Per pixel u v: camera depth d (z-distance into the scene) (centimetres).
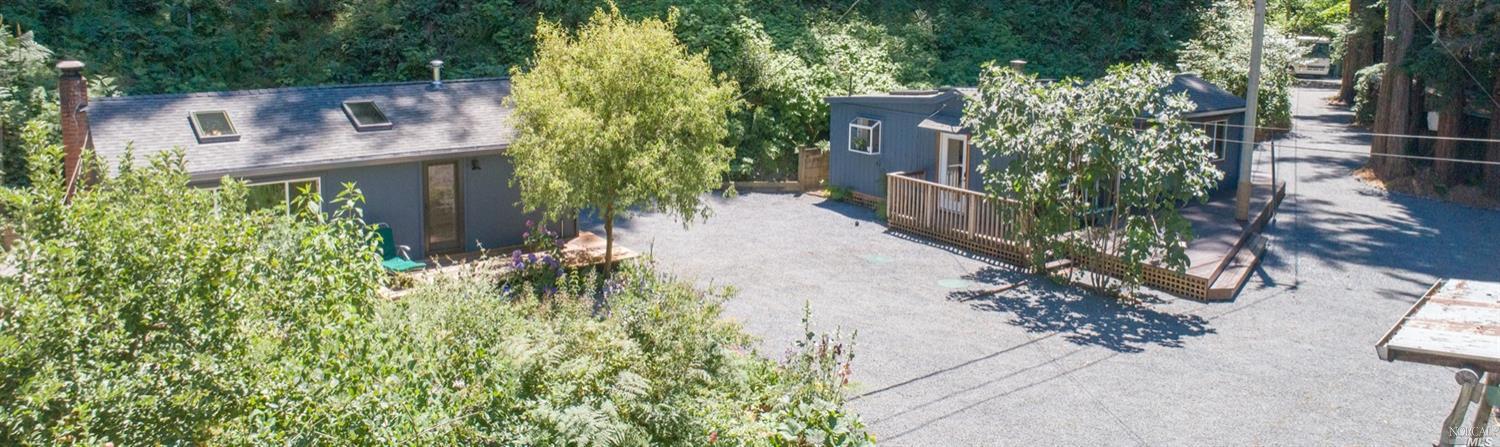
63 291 507
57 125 2089
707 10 3048
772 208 2456
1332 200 2614
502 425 656
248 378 536
